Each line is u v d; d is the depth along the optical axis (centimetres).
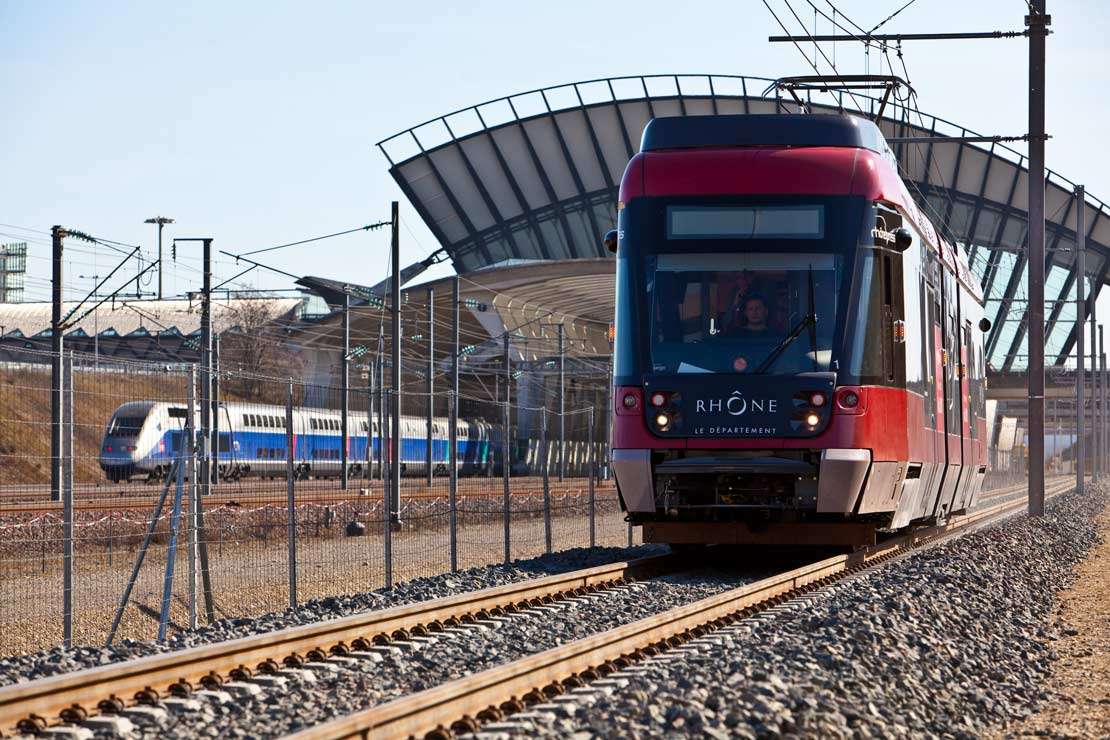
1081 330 12119
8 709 1547
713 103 18462
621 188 3584
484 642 2369
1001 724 1878
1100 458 17838
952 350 4734
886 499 3538
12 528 3644
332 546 5184
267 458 6875
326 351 16575
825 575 3484
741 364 3369
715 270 3431
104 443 2928
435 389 15125
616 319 3509
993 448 14262
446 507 7038
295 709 1762
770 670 1934
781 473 3325
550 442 13525
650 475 3388
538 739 1498
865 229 3447
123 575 3728
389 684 1947
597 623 2697
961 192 18512
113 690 1711
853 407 3328
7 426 2662
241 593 3622
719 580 3528
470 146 19038
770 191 3466
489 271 16650
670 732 1535
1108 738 1762
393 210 7262
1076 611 3216
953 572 3412
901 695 1898
